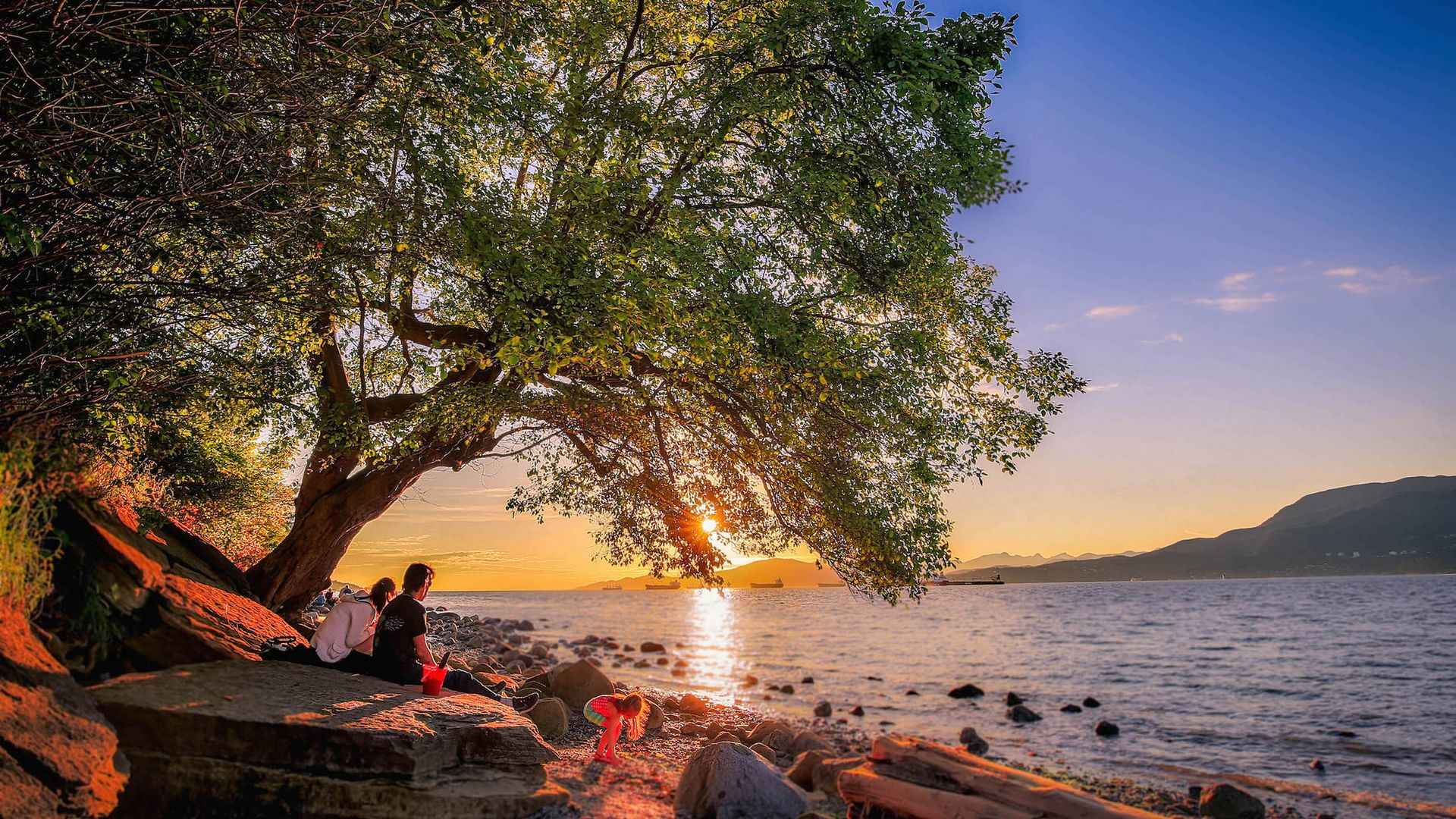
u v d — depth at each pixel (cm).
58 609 612
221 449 1277
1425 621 5603
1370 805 1127
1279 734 1712
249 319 757
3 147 479
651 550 1255
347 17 581
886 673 2902
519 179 1115
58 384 618
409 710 621
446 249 821
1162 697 2309
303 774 532
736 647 4116
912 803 582
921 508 1162
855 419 1064
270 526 1647
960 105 954
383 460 1106
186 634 686
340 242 777
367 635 781
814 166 971
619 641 4178
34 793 407
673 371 1008
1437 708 2039
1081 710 2061
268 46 595
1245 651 3766
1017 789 544
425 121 851
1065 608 9331
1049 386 1166
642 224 955
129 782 509
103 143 550
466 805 564
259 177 630
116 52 535
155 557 760
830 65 977
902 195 1019
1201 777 1292
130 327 660
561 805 625
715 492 1211
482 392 1020
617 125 910
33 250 466
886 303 1124
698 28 1098
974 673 2911
